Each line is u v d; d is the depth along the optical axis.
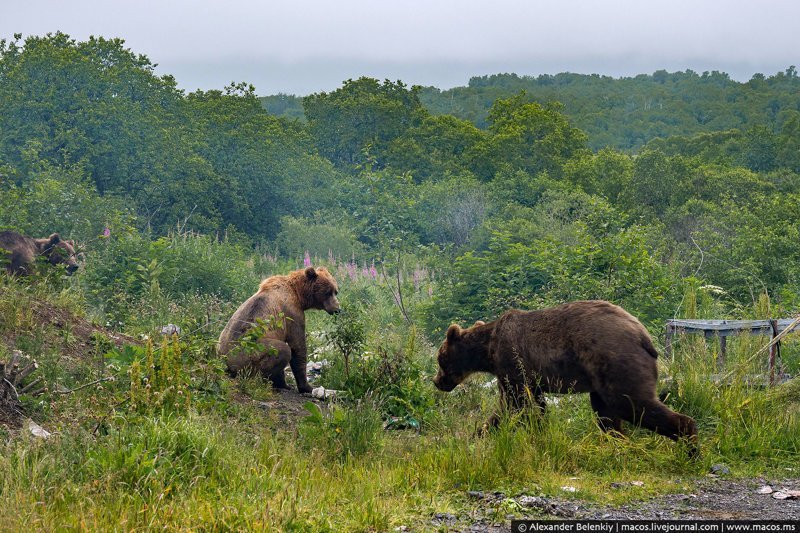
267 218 34.84
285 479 5.70
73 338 8.86
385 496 5.77
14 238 12.36
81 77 28.88
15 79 28.30
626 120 169.12
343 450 6.96
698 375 8.30
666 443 6.95
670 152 87.88
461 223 30.67
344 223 31.20
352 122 52.84
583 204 31.58
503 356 7.56
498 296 14.83
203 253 17.12
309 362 11.27
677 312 13.30
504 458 6.36
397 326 16.08
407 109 54.88
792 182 47.38
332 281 10.04
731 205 27.50
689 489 6.02
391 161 48.28
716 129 164.00
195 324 10.98
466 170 48.62
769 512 5.43
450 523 5.23
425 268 22.44
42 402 6.81
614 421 7.25
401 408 8.70
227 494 5.39
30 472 5.39
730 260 18.16
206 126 35.59
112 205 23.11
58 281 11.03
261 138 36.22
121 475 5.42
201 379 8.09
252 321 9.43
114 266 15.12
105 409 6.86
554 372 7.09
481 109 179.50
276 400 9.02
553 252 15.09
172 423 6.20
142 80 31.52
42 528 4.60
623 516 5.36
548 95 178.88
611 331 6.71
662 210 34.50
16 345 8.13
